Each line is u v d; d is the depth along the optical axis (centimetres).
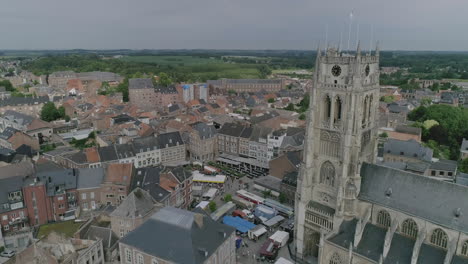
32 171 13600
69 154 16888
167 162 18100
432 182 7656
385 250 7388
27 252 8300
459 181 12850
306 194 9169
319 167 8956
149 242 7956
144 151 17000
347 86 7712
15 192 11425
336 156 8456
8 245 10869
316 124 8706
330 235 8375
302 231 9462
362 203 8469
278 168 14800
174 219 8138
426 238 7531
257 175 16675
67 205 12375
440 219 7275
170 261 7475
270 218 11731
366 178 8581
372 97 8431
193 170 17262
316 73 8375
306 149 8906
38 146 19662
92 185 12631
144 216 10119
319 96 8450
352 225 8356
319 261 8475
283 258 9206
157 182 12362
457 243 7112
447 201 7344
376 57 8338
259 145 17888
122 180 12506
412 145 15788
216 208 12744
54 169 14025
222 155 19275
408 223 7788
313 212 9100
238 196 13688
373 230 8150
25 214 11631
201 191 14700
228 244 8506
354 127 7956
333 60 8019
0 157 15912
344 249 7931
